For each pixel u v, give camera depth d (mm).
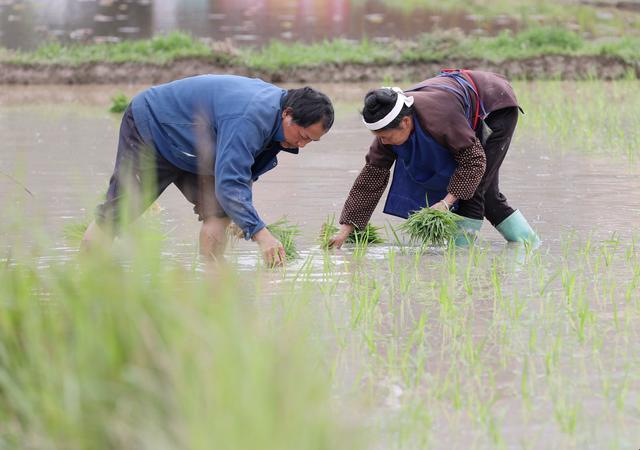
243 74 52688
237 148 17469
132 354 10875
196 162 18141
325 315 15875
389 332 15078
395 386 12836
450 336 14852
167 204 25125
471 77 20422
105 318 11109
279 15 72062
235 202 17703
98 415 10445
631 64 52469
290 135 17703
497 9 72875
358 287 17578
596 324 15312
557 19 67375
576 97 45062
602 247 20500
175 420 10078
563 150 32812
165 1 79750
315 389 10367
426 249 20859
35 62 53625
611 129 35750
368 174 20875
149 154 18203
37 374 11047
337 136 36500
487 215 21469
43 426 10578
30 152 32438
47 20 69875
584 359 13781
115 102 43000
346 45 56375
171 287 11727
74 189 26172
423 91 19938
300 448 9273
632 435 11391
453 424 11703
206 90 17828
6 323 11680
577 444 11188
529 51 53719
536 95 45938
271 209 24469
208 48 54219
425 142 19750
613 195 25766
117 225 18250
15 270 12938
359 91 49625
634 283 17578
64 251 19312
